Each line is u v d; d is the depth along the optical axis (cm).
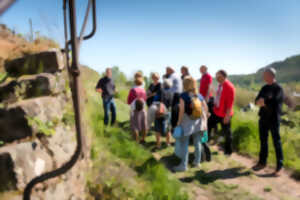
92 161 319
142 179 338
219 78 471
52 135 237
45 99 253
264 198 352
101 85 546
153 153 491
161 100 511
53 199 206
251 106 1058
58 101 284
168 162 459
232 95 465
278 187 388
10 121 214
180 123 415
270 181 409
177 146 425
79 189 257
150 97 528
